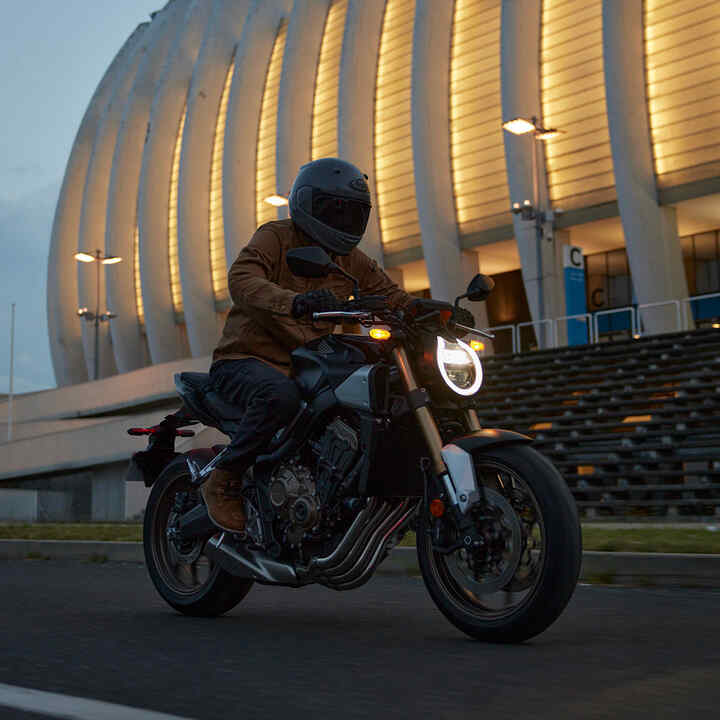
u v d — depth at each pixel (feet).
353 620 14.33
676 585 18.66
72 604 16.76
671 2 89.71
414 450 12.24
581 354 69.41
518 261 116.57
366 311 12.12
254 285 13.34
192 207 139.23
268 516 13.41
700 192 89.20
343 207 13.88
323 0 126.11
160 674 10.04
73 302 178.70
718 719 7.74
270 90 134.62
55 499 88.38
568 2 98.43
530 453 11.79
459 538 11.80
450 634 12.71
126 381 111.14
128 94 169.68
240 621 14.42
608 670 9.90
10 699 8.73
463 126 107.96
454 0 109.60
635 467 47.70
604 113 96.53
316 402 12.85
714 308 104.22
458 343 12.41
